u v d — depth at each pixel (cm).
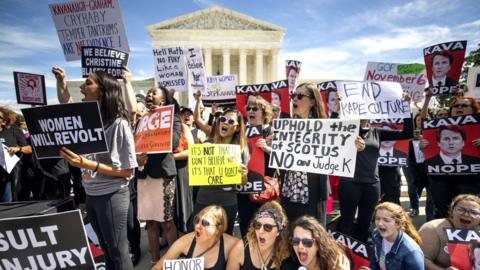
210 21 4919
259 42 4950
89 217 330
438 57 581
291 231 335
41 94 675
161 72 703
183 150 526
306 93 418
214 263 351
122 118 321
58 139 298
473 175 457
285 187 425
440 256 370
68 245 281
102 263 390
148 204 462
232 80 823
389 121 532
